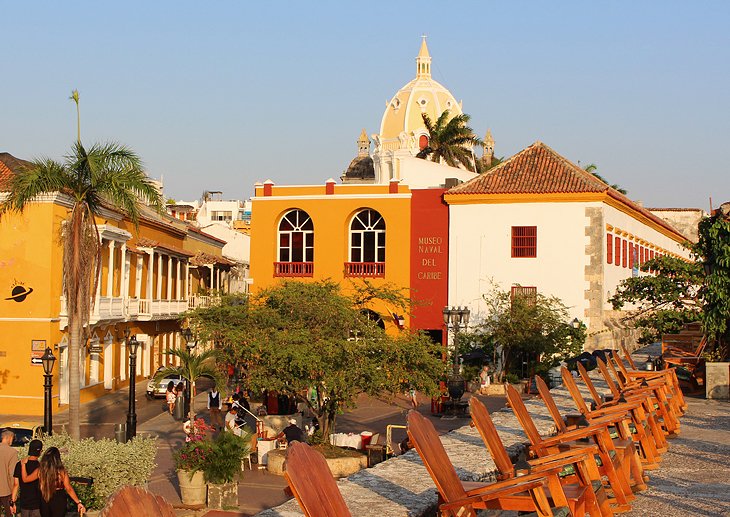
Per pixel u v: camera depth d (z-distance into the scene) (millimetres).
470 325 47875
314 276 50406
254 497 21703
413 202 49500
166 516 4496
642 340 43719
